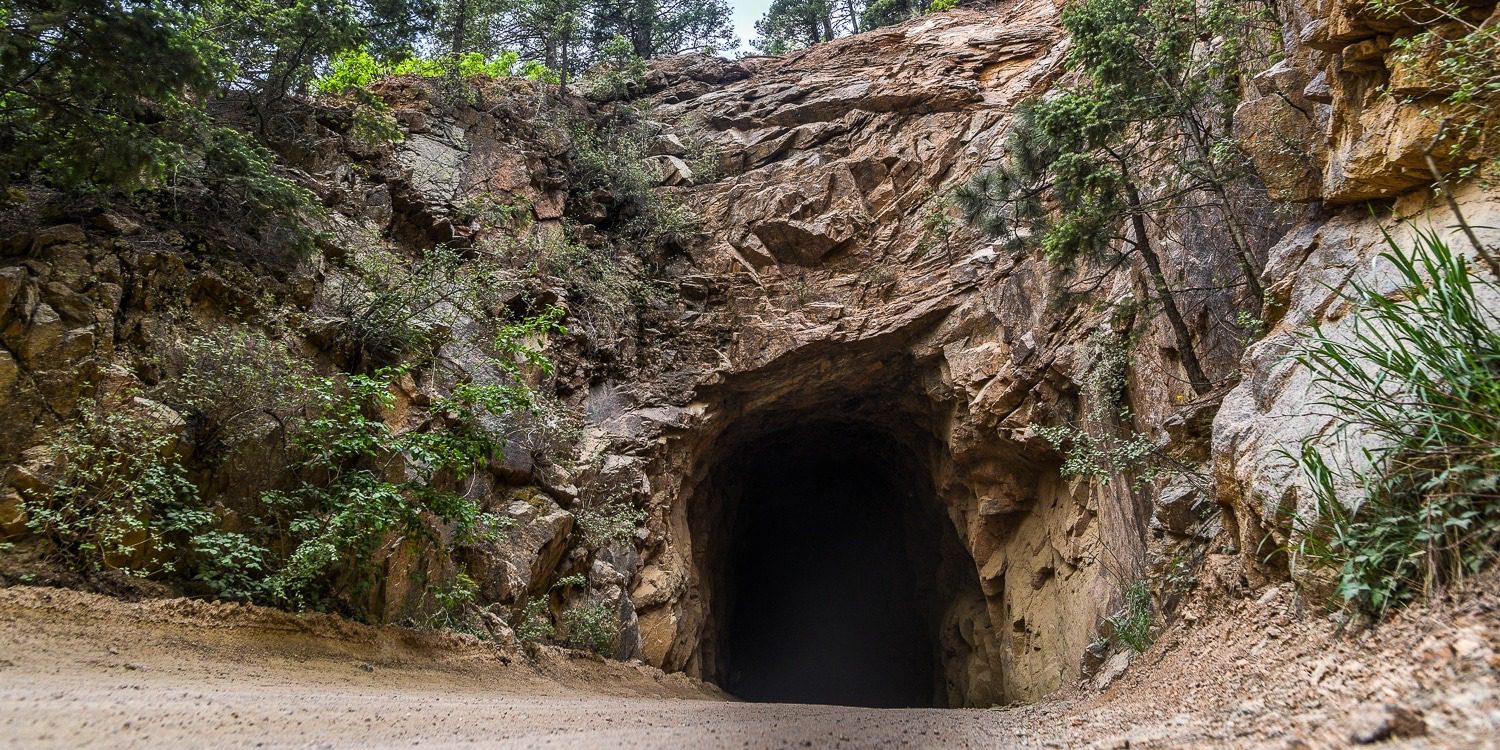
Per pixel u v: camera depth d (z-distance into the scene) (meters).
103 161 10.05
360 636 9.96
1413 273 4.90
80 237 10.45
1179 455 11.54
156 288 10.82
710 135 26.53
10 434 8.59
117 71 9.58
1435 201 7.27
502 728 5.13
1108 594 14.27
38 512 8.16
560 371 19.23
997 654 20.50
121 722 4.05
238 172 12.45
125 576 8.65
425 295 14.25
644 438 19.75
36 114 10.08
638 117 26.66
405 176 18.61
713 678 23.00
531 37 32.16
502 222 20.12
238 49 15.77
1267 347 8.17
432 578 12.16
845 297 22.08
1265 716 3.54
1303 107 9.98
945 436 21.75
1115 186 12.92
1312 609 5.19
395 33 19.88
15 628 6.84
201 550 9.03
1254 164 10.81
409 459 11.77
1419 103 7.21
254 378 10.35
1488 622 3.25
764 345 21.72
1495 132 6.38
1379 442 5.24
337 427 10.60
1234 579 7.66
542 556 15.01
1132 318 14.08
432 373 14.12
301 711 5.18
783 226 22.80
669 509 20.22
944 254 21.45
